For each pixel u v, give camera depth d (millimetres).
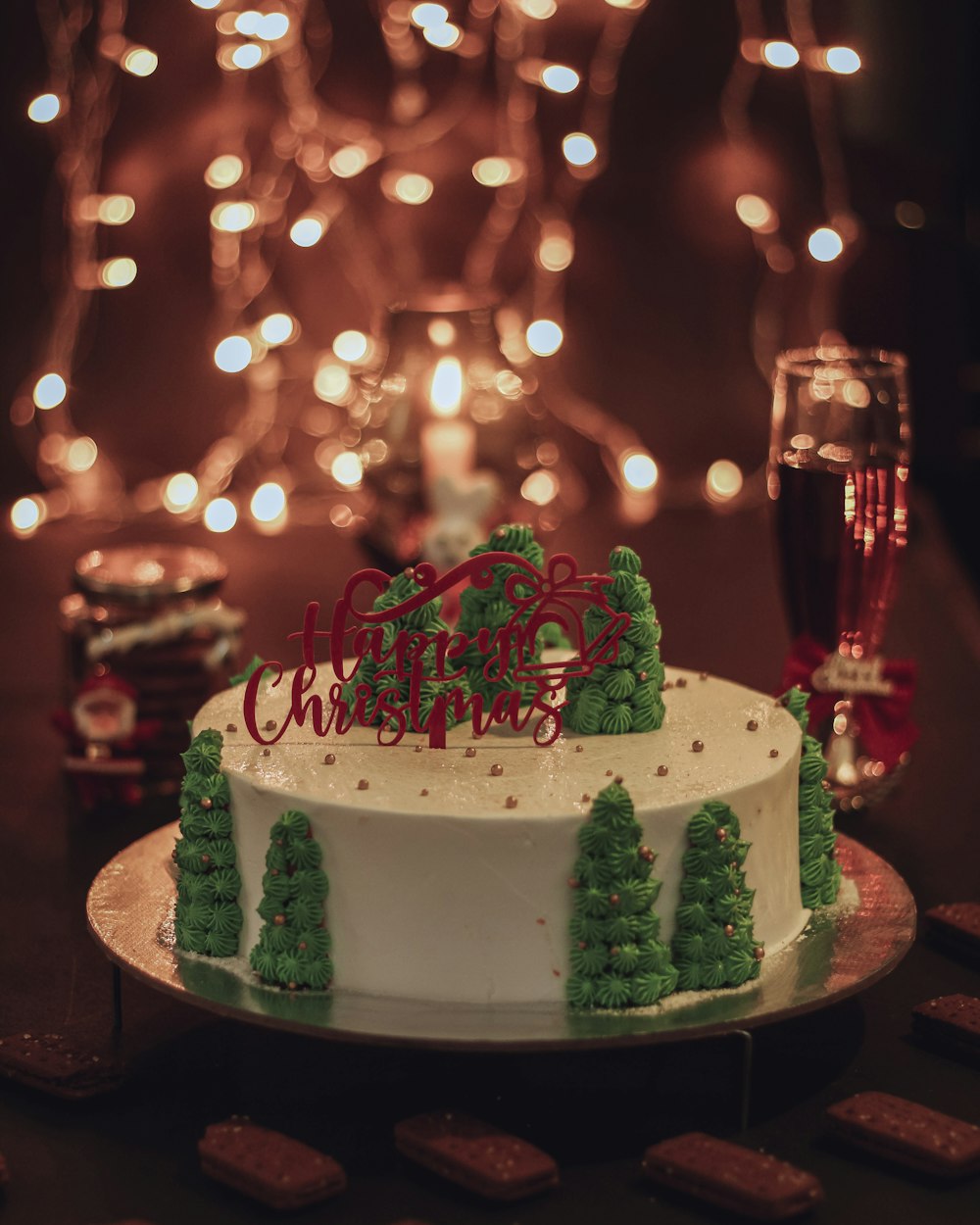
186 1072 890
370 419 1410
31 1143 846
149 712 1131
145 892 926
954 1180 823
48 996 947
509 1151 818
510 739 908
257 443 1661
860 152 1614
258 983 856
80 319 1614
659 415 1677
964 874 1050
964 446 1652
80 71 1545
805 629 1100
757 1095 876
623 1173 830
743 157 1612
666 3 1575
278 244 1612
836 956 879
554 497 1544
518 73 1584
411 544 1374
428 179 1610
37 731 1206
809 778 916
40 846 1076
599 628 914
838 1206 812
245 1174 809
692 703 949
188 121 1567
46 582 1435
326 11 1557
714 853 851
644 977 841
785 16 1582
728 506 1628
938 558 1468
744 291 1646
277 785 858
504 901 837
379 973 848
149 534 1556
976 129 1618
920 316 1628
